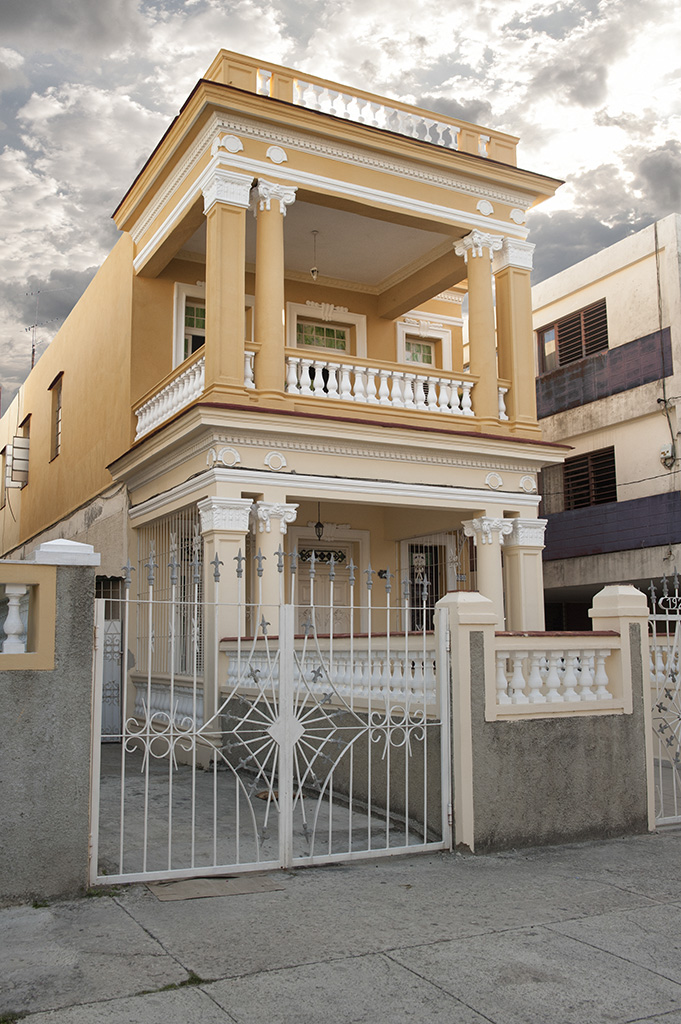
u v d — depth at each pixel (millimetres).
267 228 11758
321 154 12289
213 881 5648
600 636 7387
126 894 5305
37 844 5121
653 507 17328
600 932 4891
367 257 15203
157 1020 3727
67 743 5230
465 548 13883
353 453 11977
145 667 13062
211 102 11289
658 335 17547
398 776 7133
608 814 7156
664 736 8062
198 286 14688
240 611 6707
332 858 6125
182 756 10992
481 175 13367
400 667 7359
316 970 4270
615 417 18422
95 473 15906
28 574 5207
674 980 4273
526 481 13461
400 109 13156
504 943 4684
